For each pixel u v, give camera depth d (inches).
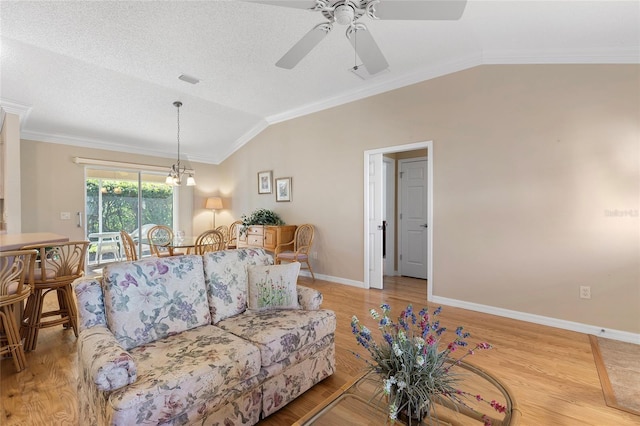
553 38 103.8
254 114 205.8
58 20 102.8
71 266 105.7
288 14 100.3
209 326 74.3
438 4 67.1
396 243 205.6
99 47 119.8
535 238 116.0
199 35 112.2
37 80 142.8
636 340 99.3
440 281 138.8
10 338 82.2
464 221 131.4
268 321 74.5
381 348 50.2
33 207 183.2
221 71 141.5
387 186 204.1
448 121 135.0
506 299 122.0
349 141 170.7
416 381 45.8
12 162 152.5
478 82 127.0
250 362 60.5
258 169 227.5
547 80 113.1
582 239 107.6
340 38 114.1
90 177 208.5
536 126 115.3
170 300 71.2
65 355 92.5
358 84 157.2
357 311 131.3
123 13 99.4
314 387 77.0
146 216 237.3
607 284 103.8
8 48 121.3
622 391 74.3
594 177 105.6
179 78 148.9
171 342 65.1
